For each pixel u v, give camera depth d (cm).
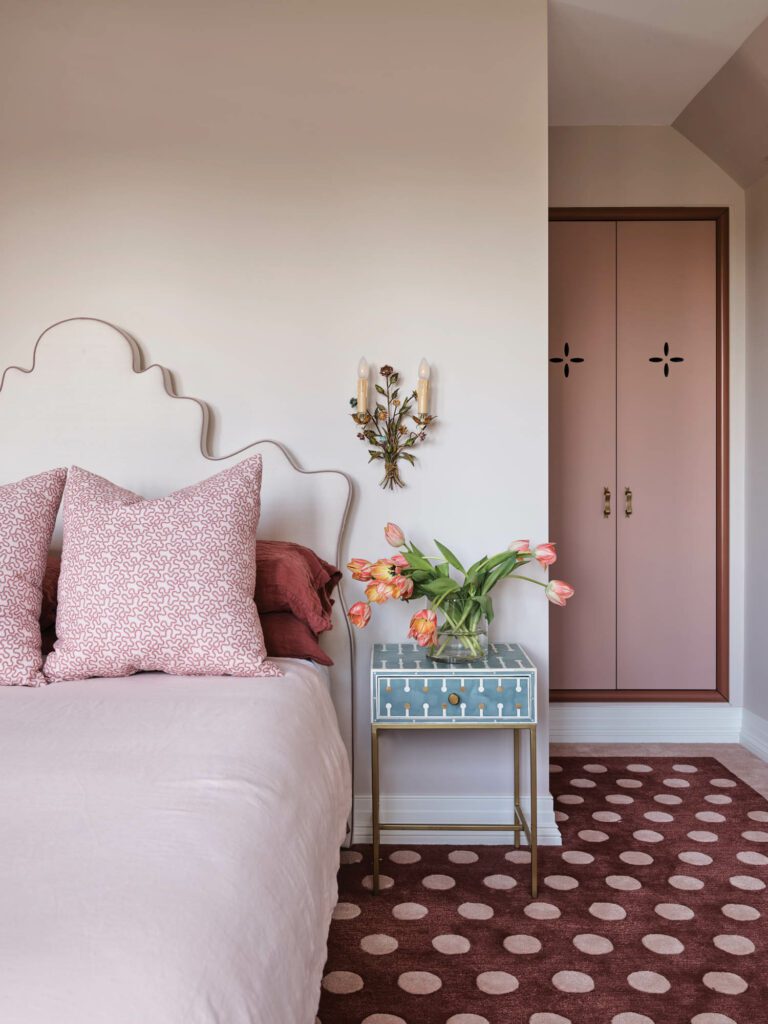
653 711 382
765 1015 176
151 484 274
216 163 278
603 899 229
